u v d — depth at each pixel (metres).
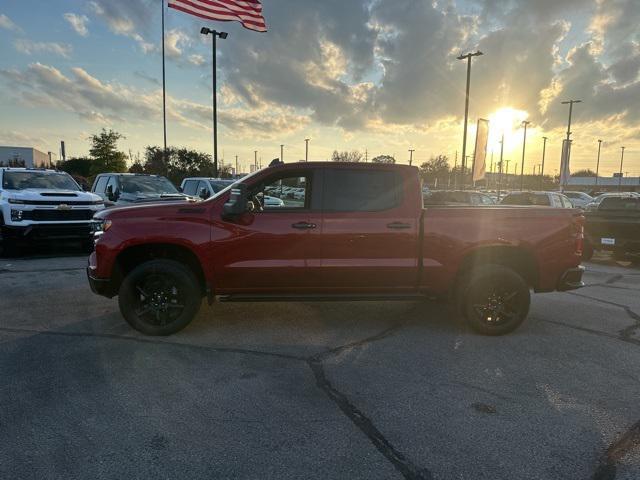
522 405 3.60
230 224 5.04
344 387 3.88
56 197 10.41
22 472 2.71
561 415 3.45
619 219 10.83
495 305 5.26
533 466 2.82
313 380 4.02
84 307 6.24
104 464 2.79
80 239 10.67
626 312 6.36
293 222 5.06
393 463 2.83
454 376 4.14
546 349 4.85
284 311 6.16
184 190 15.98
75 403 3.55
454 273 5.27
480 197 14.95
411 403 3.61
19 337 5.02
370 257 5.15
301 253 5.09
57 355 4.51
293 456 2.89
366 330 5.42
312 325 5.57
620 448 3.02
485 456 2.91
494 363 4.45
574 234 5.40
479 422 3.33
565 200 15.39
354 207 5.17
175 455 2.89
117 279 5.20
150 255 5.28
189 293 5.05
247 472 2.73
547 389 3.89
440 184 68.25
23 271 8.83
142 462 2.82
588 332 5.43
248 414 3.41
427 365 4.38
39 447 2.96
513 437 3.14
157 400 3.62
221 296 5.21
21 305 6.34
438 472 2.75
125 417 3.35
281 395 3.72
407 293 5.34
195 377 4.05
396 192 5.22
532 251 5.30
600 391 3.86
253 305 6.42
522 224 5.30
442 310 6.30
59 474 2.70
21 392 3.72
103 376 4.04
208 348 4.76
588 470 2.79
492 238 5.23
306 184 5.21
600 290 7.92
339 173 5.21
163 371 4.17
